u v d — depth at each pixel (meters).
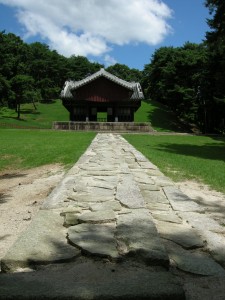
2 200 6.82
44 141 20.11
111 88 38.00
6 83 49.25
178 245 3.46
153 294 2.39
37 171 10.65
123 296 2.37
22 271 2.88
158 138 26.81
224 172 10.20
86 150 13.73
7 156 14.05
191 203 5.21
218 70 38.62
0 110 56.31
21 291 2.42
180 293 2.42
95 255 3.10
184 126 52.84
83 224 3.99
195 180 8.62
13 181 9.26
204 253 3.31
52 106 72.19
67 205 4.86
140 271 2.83
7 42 52.31
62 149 15.27
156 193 5.90
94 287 2.49
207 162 13.02
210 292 2.63
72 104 38.75
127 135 29.31
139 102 38.81
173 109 59.69
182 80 52.06
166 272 2.83
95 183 6.55
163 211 4.78
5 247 3.97
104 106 39.12
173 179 8.54
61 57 102.19
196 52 52.19
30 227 3.84
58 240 3.49
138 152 13.07
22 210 5.81
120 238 3.49
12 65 53.31
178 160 12.85
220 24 21.08
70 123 34.84
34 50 91.88
